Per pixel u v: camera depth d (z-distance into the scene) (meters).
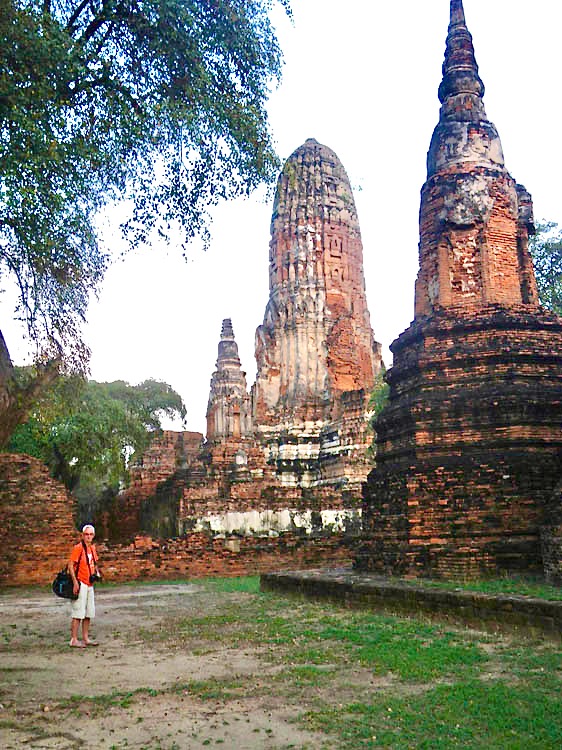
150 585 24.33
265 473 35.06
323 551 28.38
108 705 7.92
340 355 41.00
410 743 6.48
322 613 14.21
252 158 15.36
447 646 10.20
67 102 12.70
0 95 11.38
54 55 11.82
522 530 14.73
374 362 43.75
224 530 28.62
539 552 14.51
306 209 43.91
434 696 7.80
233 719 7.33
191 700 8.08
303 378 41.22
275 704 7.82
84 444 37.25
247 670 9.51
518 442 15.52
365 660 9.65
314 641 11.27
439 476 15.44
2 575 24.84
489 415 15.93
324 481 37.06
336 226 44.12
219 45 14.59
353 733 6.77
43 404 16.59
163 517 35.72
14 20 11.45
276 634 12.10
